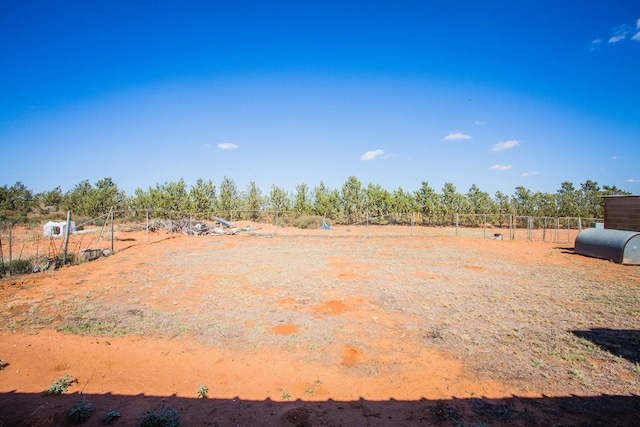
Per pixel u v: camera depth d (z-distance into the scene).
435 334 8.14
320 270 14.73
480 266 15.73
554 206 39.09
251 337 7.99
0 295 10.72
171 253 18.50
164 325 8.68
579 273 14.24
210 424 4.92
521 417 5.11
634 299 10.55
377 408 5.37
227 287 12.04
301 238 24.81
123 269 14.65
